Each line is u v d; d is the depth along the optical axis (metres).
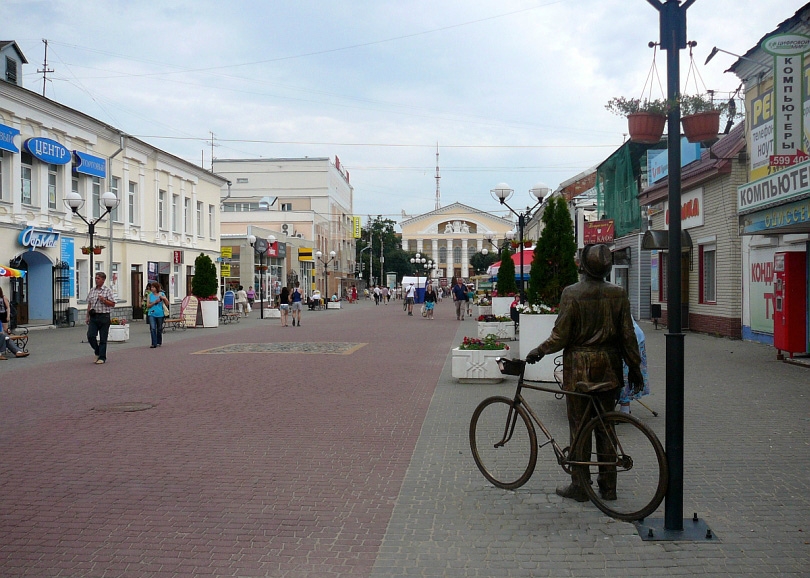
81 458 6.89
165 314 19.34
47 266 26.95
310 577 4.15
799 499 5.45
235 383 11.88
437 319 33.69
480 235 122.12
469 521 5.07
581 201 42.66
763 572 4.13
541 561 4.34
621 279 30.42
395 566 4.29
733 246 18.23
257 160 84.62
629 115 5.82
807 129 13.10
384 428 8.26
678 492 4.77
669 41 5.14
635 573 4.14
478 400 10.13
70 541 4.73
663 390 10.53
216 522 5.09
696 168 20.41
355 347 18.42
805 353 13.71
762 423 8.18
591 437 5.35
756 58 15.76
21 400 10.21
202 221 43.69
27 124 25.77
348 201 103.00
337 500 5.59
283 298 28.89
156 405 9.77
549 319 11.45
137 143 34.00
